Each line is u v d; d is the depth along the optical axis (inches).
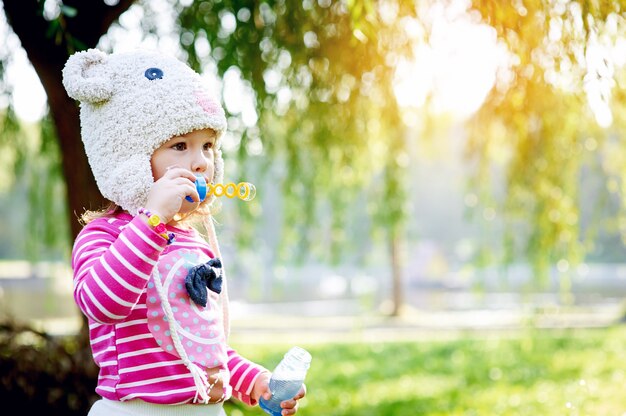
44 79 174.6
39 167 251.9
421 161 279.1
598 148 249.0
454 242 1086.4
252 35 206.4
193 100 74.6
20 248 362.3
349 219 274.7
